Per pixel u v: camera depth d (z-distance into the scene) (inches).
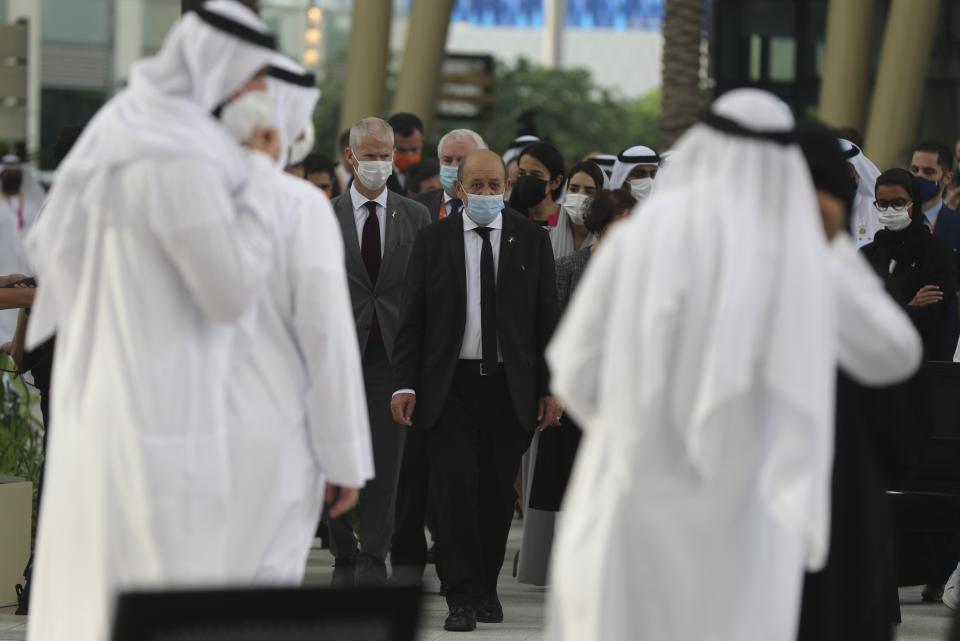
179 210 462.6
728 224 411.5
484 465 805.2
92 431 468.8
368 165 860.6
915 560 842.8
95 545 467.8
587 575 416.2
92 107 3846.0
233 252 466.9
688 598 409.7
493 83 2783.0
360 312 860.0
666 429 411.8
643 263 414.3
